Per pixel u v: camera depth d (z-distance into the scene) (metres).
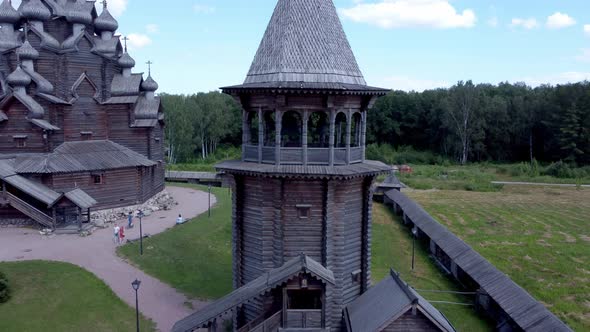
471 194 71.00
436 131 120.19
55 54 46.38
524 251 38.50
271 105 19.59
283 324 18.42
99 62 49.22
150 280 29.14
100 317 23.98
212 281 29.47
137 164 48.34
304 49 20.12
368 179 21.36
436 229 38.19
